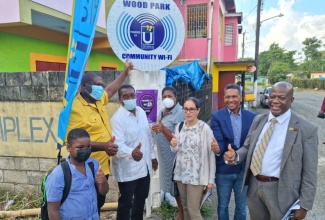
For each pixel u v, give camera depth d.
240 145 2.81
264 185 2.26
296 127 2.12
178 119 3.24
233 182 2.90
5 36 5.39
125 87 2.78
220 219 2.96
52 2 5.22
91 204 2.07
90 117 2.47
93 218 2.11
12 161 4.05
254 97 15.35
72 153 1.95
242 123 2.83
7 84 3.89
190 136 2.83
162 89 3.45
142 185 3.01
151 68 3.25
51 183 1.88
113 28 3.02
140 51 3.17
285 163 2.12
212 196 4.38
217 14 11.83
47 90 3.81
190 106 2.76
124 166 2.80
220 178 2.88
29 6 4.67
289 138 2.12
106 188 2.16
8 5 4.47
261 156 2.27
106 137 2.60
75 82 2.16
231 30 16.64
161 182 3.40
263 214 2.44
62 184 1.90
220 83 11.88
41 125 3.91
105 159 2.71
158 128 2.95
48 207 1.90
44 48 6.55
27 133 3.96
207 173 2.79
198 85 6.77
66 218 1.95
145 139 2.96
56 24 5.97
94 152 2.58
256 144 2.38
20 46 5.78
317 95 28.58
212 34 11.45
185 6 12.05
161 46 3.22
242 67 11.39
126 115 2.80
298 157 2.09
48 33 6.56
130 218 3.20
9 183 4.11
